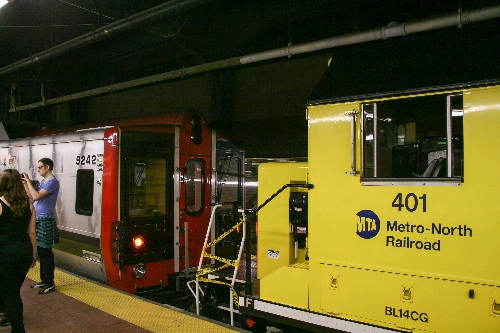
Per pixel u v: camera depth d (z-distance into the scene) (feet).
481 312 10.32
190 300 20.53
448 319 10.76
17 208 13.26
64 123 62.85
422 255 11.19
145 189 20.86
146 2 33.94
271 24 34.78
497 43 11.04
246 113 41.78
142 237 20.51
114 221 19.67
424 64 11.90
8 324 15.20
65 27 44.62
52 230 18.30
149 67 51.13
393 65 12.51
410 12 31.65
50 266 18.20
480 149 10.48
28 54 54.24
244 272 18.45
